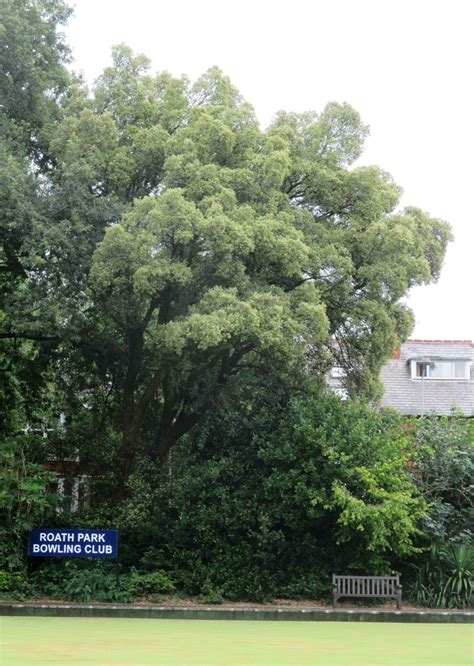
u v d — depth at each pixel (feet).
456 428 81.10
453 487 78.28
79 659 41.04
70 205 71.67
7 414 88.17
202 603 72.13
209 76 81.30
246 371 81.71
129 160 76.13
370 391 83.56
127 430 80.89
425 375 139.13
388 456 74.08
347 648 47.91
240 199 74.84
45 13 83.05
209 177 72.18
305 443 73.82
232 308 66.95
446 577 73.46
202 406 81.10
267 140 76.18
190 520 75.66
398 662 41.52
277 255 71.00
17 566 73.67
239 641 51.01
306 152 81.56
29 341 88.43
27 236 69.31
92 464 84.89
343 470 71.67
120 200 76.28
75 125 76.33
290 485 73.46
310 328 71.26
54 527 77.56
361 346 81.97
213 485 76.64
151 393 79.20
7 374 87.92
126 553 77.92
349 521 69.15
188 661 40.75
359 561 72.84
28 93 79.20
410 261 78.64
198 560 75.10
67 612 67.62
